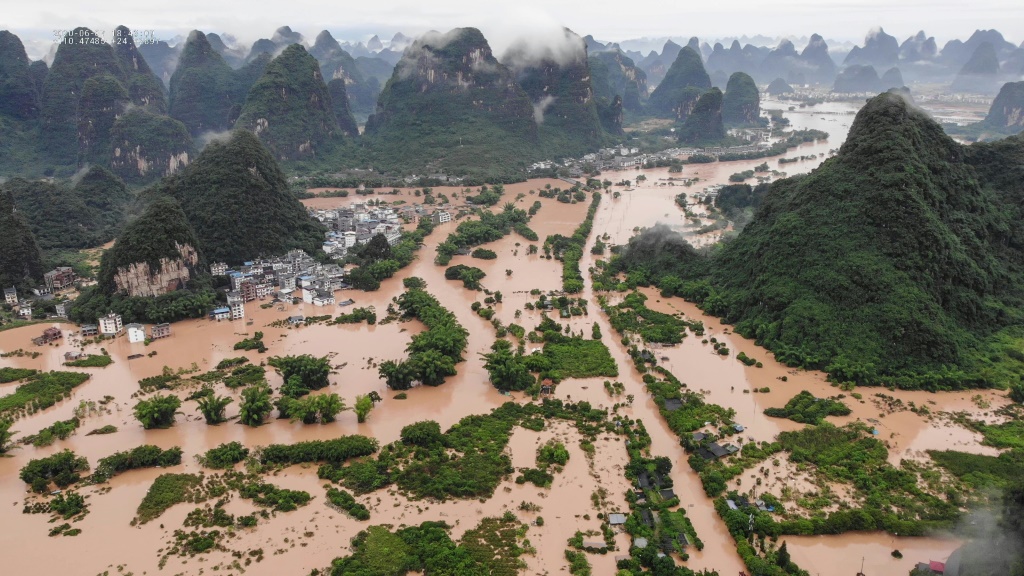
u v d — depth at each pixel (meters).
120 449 148.50
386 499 130.00
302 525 122.50
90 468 141.25
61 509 126.94
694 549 116.25
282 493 130.12
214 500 130.12
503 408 163.12
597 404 166.50
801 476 136.12
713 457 141.88
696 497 130.62
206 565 112.44
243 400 168.12
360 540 116.94
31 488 134.12
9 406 164.50
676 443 149.50
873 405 163.50
